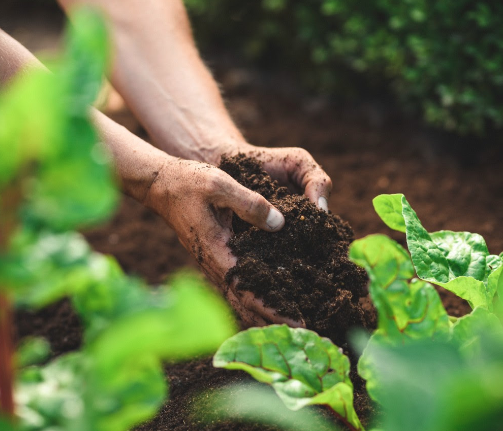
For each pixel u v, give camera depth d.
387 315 1.15
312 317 1.63
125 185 1.88
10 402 0.81
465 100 2.95
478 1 2.96
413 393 0.87
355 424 1.25
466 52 2.99
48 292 0.74
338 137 3.62
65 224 0.71
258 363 1.23
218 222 1.71
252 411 1.47
